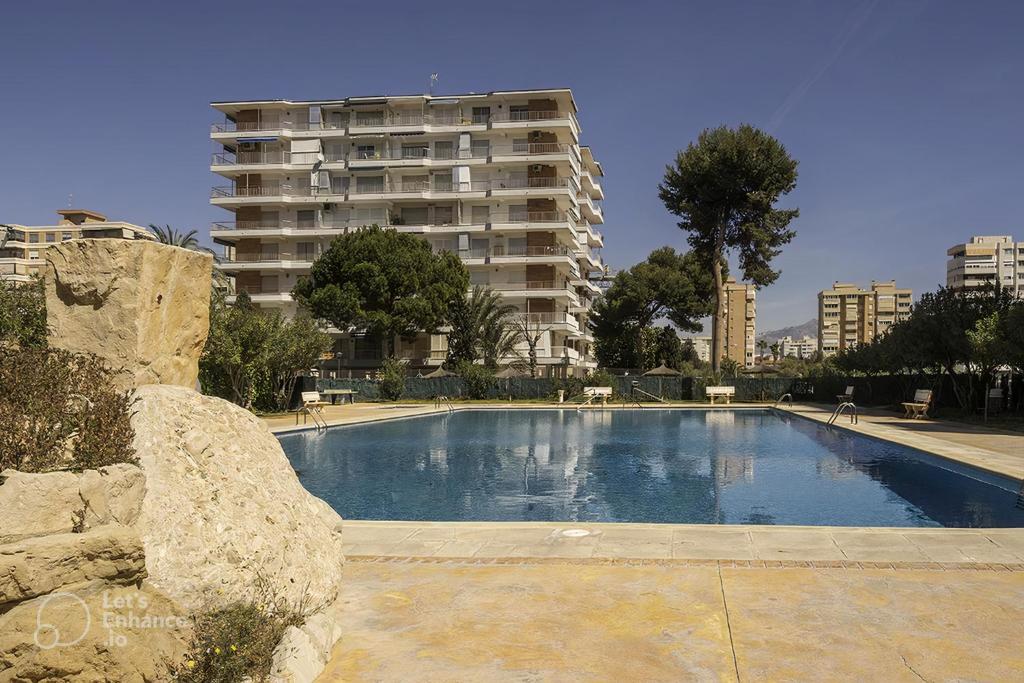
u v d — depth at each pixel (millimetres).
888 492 13430
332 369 61406
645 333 73625
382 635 5031
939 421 25500
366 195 62625
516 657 4621
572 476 15711
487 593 5988
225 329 27672
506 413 36438
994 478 13078
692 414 35406
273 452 5949
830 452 19547
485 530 8398
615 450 20344
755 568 6680
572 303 67188
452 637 4984
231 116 66625
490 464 17641
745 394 43938
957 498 12750
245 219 64875
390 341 58938
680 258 77875
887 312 172625
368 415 30953
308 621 4836
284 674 3998
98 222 87812
